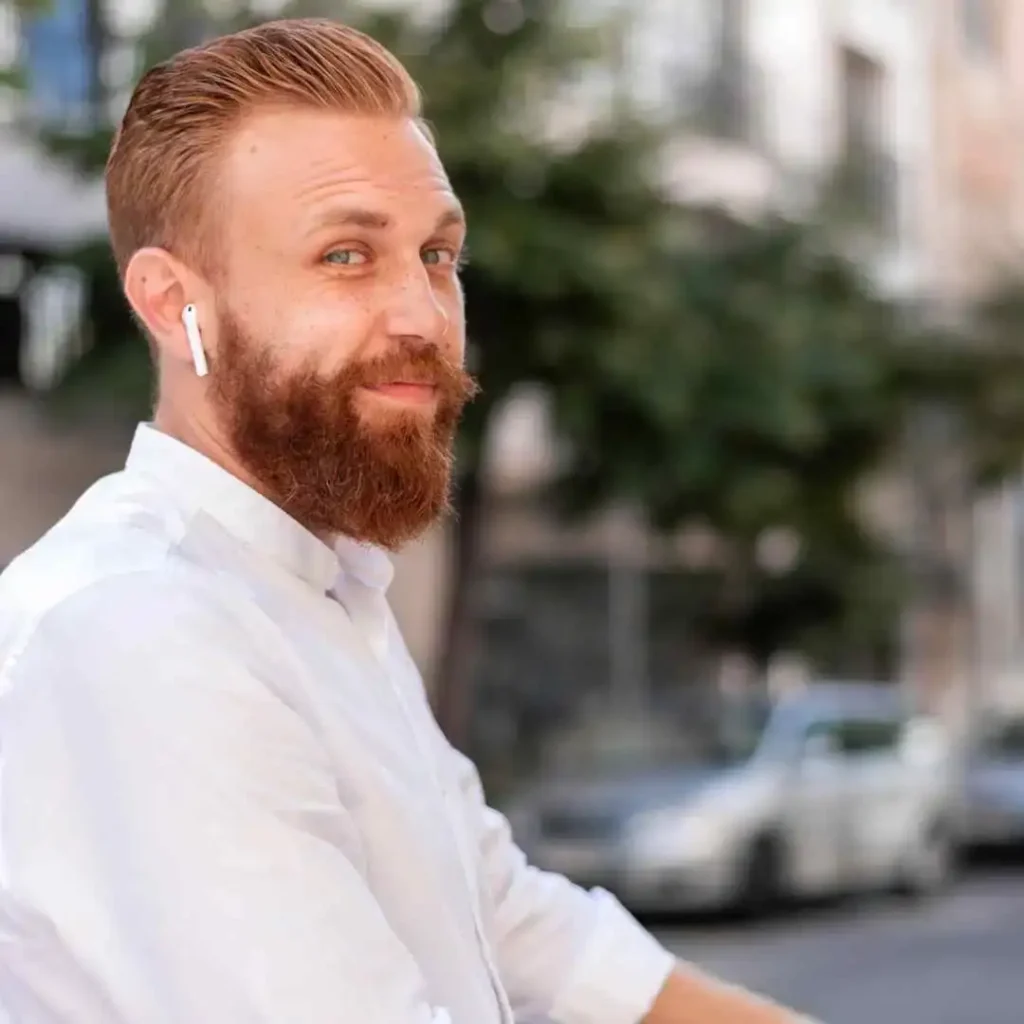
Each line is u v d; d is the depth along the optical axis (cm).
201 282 216
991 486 2611
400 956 185
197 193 214
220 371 214
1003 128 3419
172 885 177
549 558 2506
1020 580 3309
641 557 2570
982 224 3344
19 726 188
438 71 1638
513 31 1683
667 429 1792
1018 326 2380
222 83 215
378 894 200
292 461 212
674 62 2622
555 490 2039
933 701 2995
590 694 2512
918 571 2800
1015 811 2275
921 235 3150
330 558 214
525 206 1656
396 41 1655
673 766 1759
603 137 1703
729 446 1892
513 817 1697
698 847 1669
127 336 1731
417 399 213
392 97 218
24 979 186
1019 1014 1324
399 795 204
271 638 197
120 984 179
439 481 215
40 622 192
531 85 1670
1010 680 3080
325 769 192
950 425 2448
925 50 3222
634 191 1706
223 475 211
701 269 1909
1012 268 2673
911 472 2683
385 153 214
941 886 2028
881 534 2517
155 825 178
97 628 188
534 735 2109
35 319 1811
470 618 1902
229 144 213
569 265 1625
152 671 184
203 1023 175
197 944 176
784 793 1766
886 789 1919
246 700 186
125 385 1670
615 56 1800
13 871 185
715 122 2638
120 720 182
